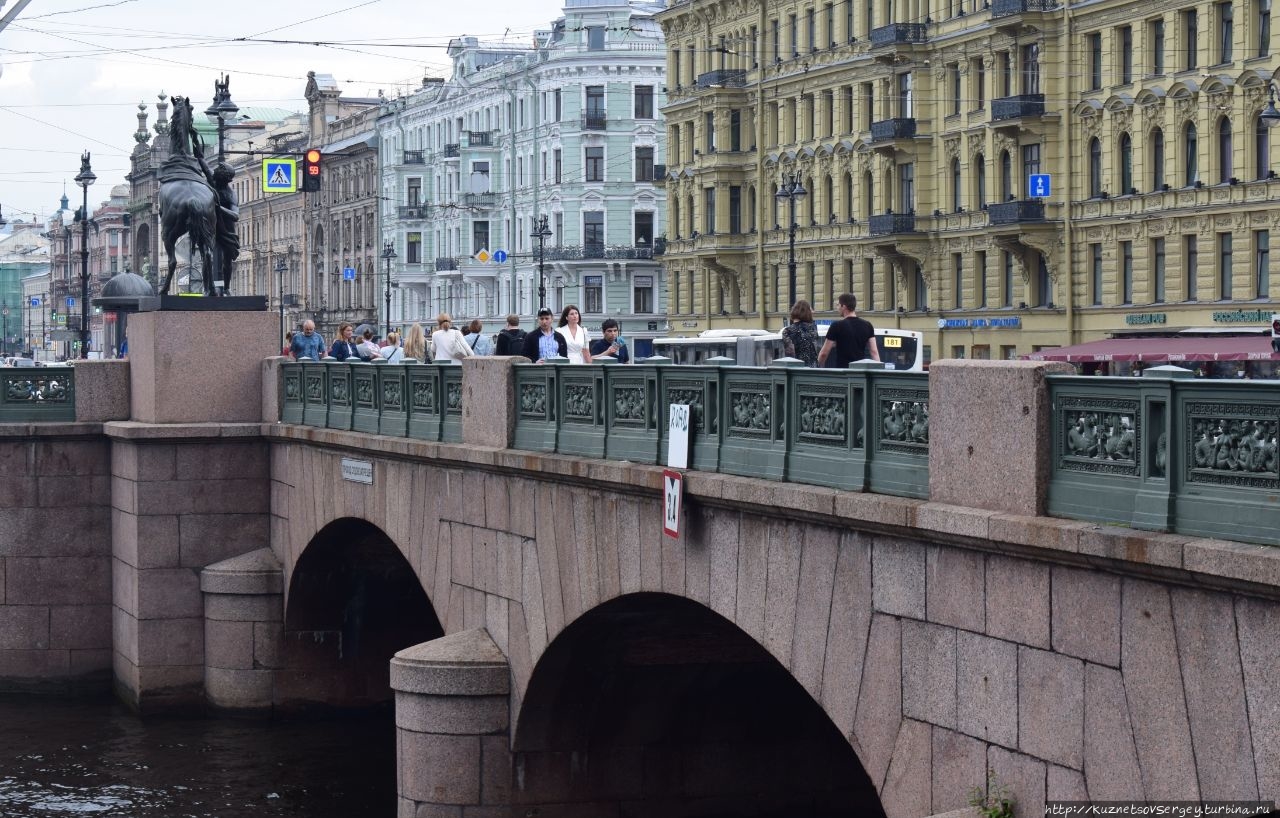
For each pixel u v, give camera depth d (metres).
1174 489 13.86
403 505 31.73
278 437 39.25
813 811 29.00
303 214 182.25
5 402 42.91
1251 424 13.17
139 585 40.34
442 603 30.11
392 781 35.00
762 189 102.62
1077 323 77.25
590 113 134.00
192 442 40.34
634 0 142.62
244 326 40.91
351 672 40.34
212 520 40.62
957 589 16.38
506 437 26.83
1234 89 67.88
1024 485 15.41
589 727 28.05
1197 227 70.06
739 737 28.75
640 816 28.36
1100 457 14.71
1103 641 14.54
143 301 41.72
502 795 27.95
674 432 21.56
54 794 34.09
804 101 97.88
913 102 87.56
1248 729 13.04
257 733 39.16
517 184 142.50
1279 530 12.90
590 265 134.62
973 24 82.88
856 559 17.91
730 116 105.19
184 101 43.19
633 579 22.98
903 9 87.94
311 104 184.25
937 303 87.00
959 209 85.19
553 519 25.44
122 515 41.72
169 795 34.00
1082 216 76.62
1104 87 74.88
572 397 24.95
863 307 92.69
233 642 39.91
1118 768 14.40
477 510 28.34
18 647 42.72
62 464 42.75
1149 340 64.81
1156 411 14.08
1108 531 14.09
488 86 144.50
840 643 18.22
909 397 17.27
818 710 28.95
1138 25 72.75
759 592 19.73
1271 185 66.19
